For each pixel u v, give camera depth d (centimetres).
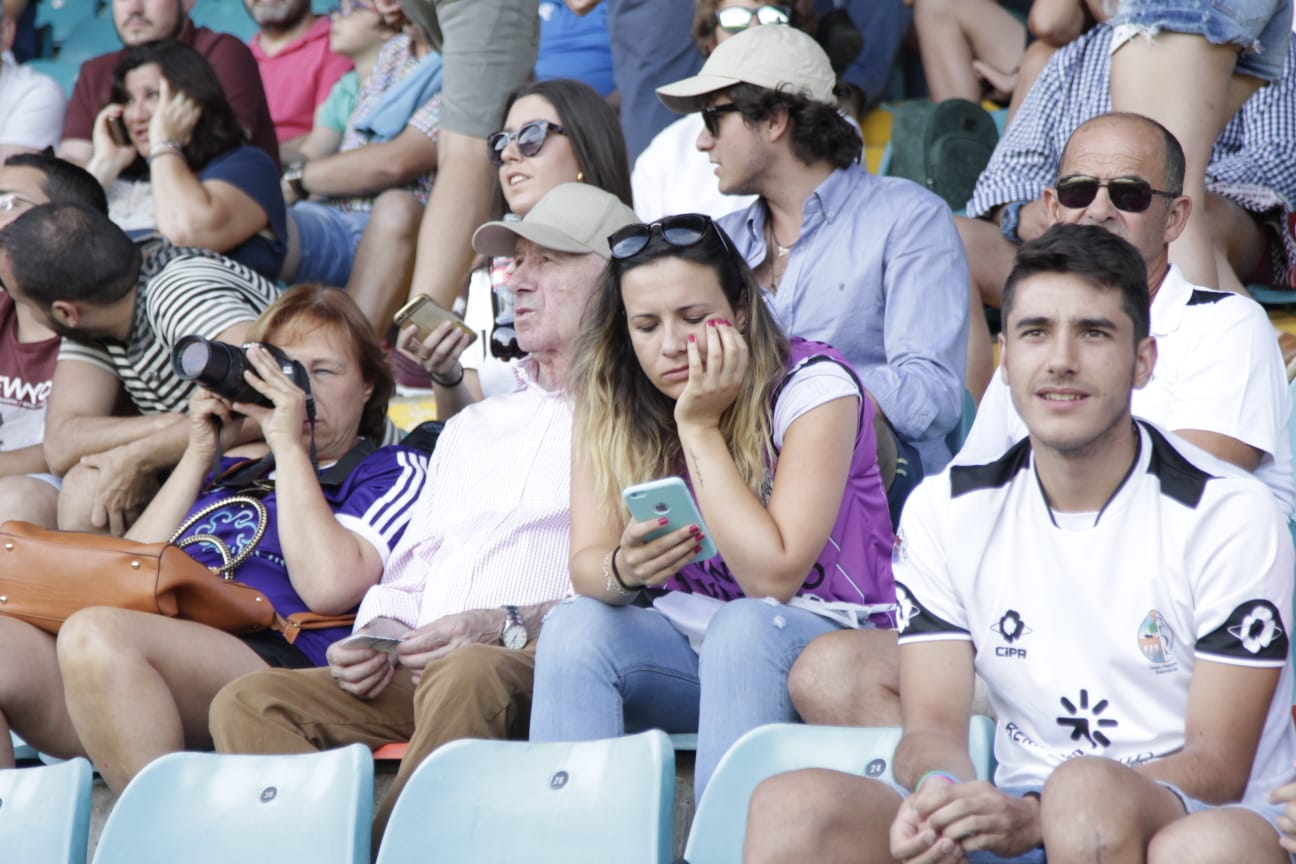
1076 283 838
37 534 1234
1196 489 848
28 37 2741
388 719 1176
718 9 1781
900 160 1881
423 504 1284
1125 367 841
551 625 1035
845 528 1074
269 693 1139
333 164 2077
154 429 1501
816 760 880
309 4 2431
